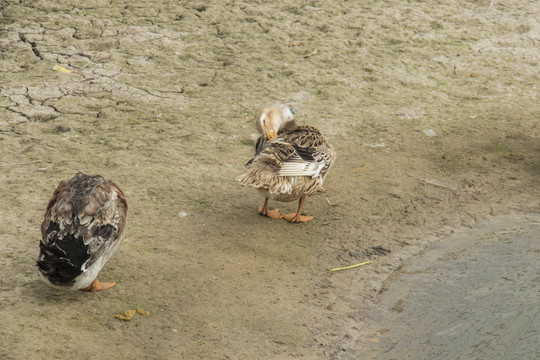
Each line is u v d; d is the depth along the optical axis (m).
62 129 11.20
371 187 10.03
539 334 6.33
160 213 8.81
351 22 16.92
